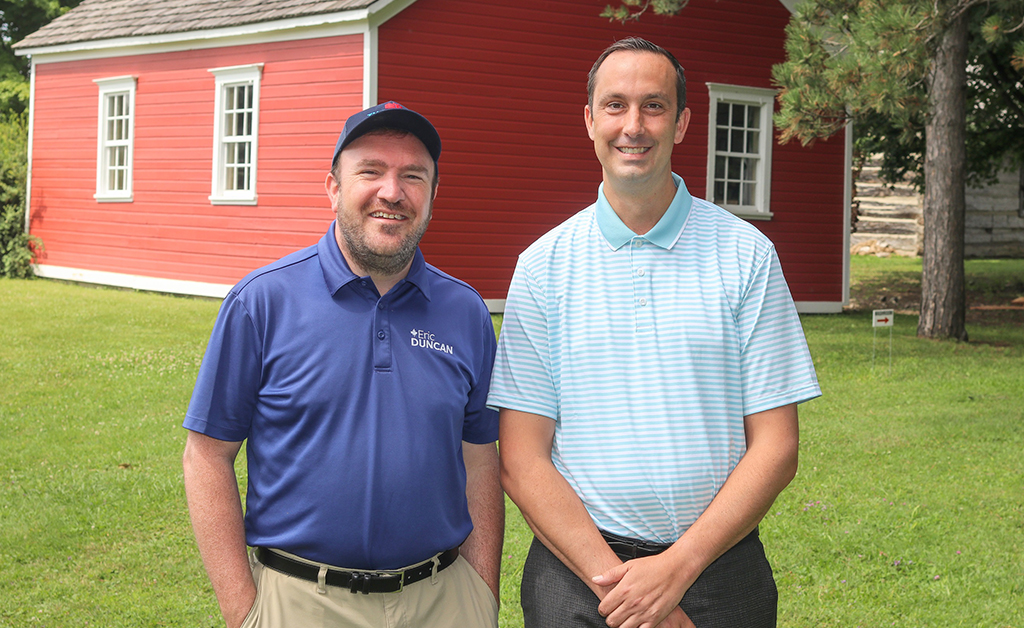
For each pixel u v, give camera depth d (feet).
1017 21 34.60
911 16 31.35
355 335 7.53
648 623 7.13
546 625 7.77
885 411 26.30
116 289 51.44
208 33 46.32
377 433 7.41
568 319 7.89
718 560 7.71
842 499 18.29
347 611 7.39
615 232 7.97
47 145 55.57
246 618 7.42
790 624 13.24
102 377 27.71
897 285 64.80
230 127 47.37
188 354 31.19
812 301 51.13
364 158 7.57
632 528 7.56
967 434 23.56
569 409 7.80
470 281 42.98
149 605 13.32
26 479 18.52
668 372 7.63
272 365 7.48
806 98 33.96
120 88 51.11
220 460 7.62
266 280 7.62
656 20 45.96
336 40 42.24
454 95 42.29
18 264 55.88
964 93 40.63
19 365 28.78
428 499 7.59
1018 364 33.94
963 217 41.06
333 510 7.32
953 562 15.26
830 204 51.42
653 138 7.68
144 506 17.12
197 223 48.21
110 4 56.08
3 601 13.32
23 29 93.76
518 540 16.14
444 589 7.86
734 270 7.85
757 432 7.70
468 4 42.24
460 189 42.55
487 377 8.43
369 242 7.51
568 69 44.34
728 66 47.96
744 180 49.39
